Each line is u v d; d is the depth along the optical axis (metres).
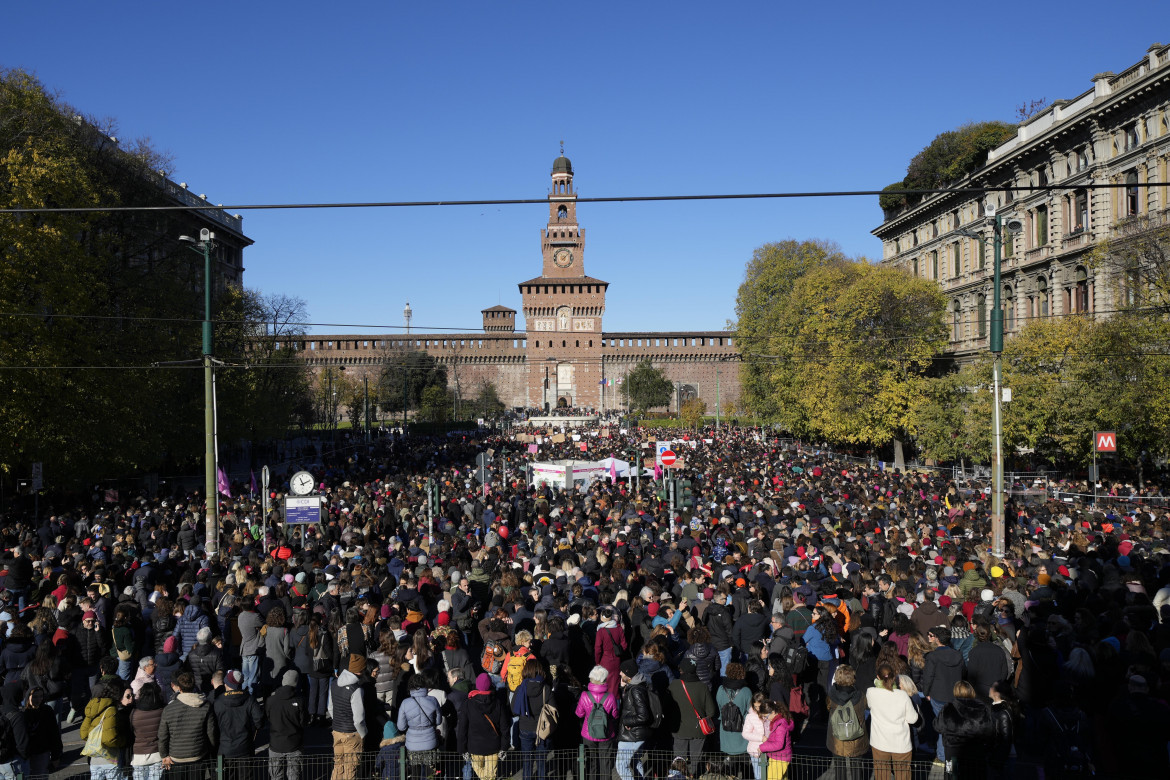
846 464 51.84
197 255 51.41
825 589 15.18
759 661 12.53
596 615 13.86
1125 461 40.12
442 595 17.62
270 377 62.22
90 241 39.34
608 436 85.44
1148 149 41.69
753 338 83.12
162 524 27.73
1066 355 39.47
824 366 57.16
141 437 40.25
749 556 19.53
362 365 139.38
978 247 59.84
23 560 19.73
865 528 24.09
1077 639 13.23
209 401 23.75
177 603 15.73
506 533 25.34
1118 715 10.18
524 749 11.63
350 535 23.73
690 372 147.12
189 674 10.80
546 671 11.92
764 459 52.72
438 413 106.50
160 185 47.97
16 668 13.31
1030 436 39.12
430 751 10.82
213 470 23.55
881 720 10.57
